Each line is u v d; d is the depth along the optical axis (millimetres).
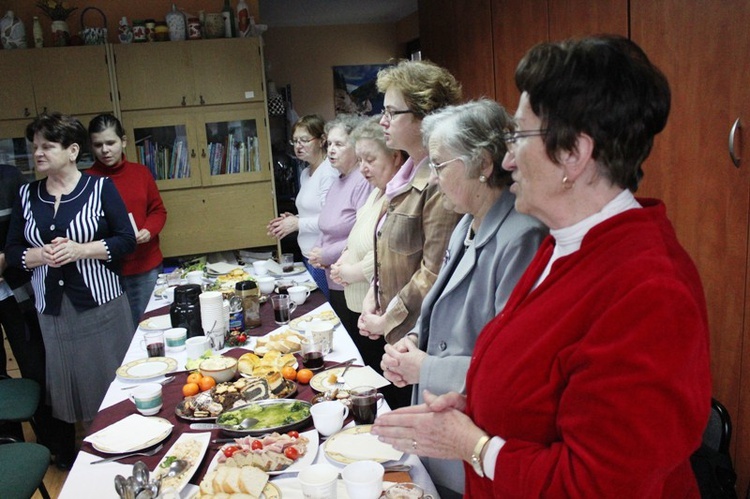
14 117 4191
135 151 4375
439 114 1466
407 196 1898
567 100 823
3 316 3172
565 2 2924
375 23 6922
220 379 1876
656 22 2367
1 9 4395
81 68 4219
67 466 3139
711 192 2189
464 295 1401
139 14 4633
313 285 3133
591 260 879
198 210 4543
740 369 2150
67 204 2779
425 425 1045
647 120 836
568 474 823
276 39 6742
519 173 922
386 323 1833
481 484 1014
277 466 1344
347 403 1643
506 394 934
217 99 4426
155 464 1441
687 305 763
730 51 2053
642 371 760
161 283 3438
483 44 3785
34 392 2771
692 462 1560
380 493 1174
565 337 872
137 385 1957
